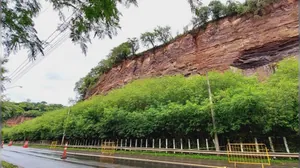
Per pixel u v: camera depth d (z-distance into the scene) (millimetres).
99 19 3201
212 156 12969
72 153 21016
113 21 3271
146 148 17859
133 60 46406
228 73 19922
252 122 12633
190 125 15172
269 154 10844
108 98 28078
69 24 3312
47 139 38562
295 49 24188
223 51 30672
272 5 28438
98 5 3000
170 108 16828
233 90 14773
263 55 26953
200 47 33969
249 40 28641
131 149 19312
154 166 10820
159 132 18172
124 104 23953
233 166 10023
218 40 32031
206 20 35469
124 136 20750
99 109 26094
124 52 49438
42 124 39875
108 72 52312
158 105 19516
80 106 34531
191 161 12094
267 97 12516
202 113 14664
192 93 18188
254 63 27500
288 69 14938
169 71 36500
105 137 23328
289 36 25125
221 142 14734
